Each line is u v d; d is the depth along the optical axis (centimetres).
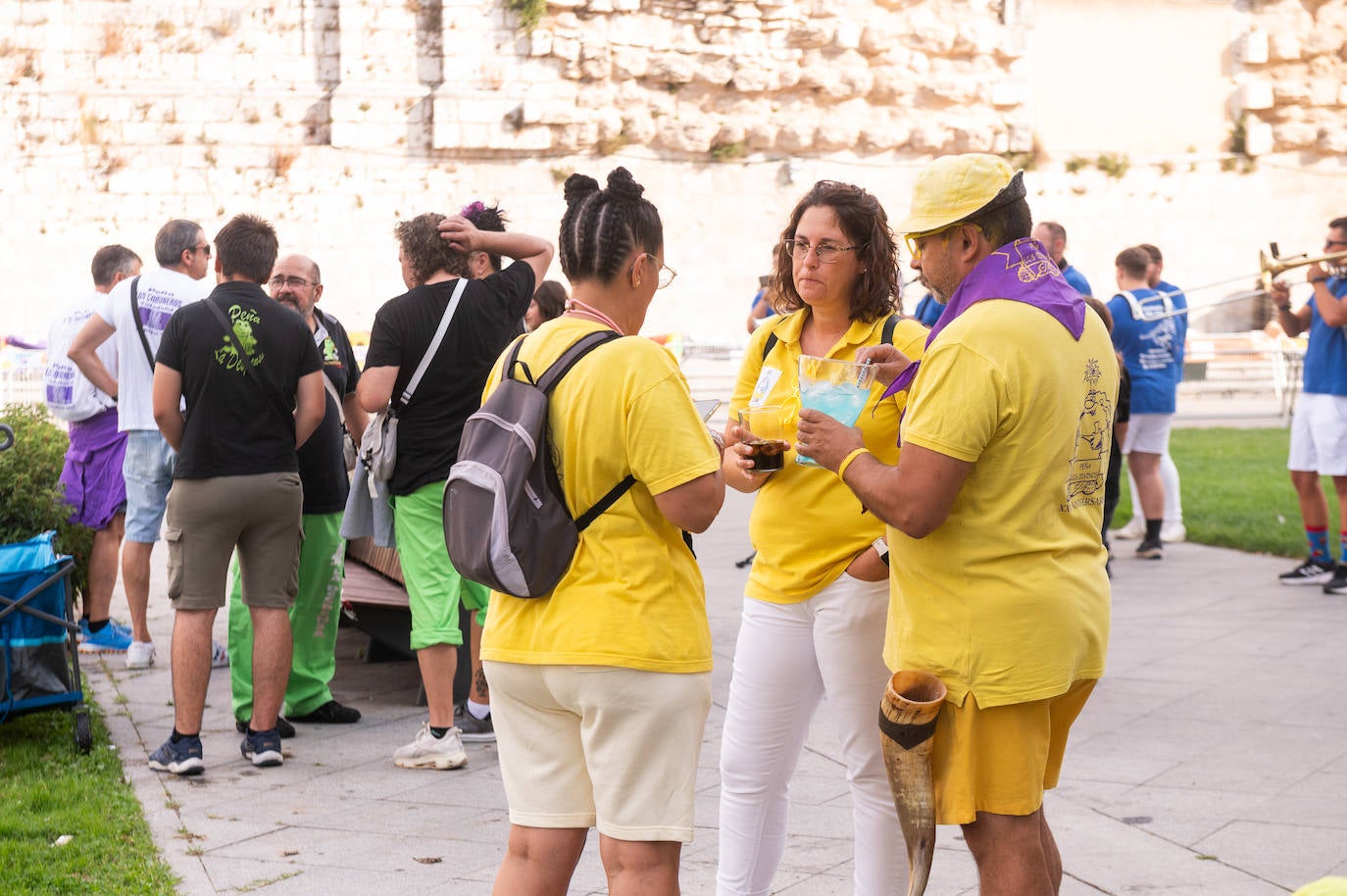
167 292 696
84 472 739
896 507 282
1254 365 2527
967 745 285
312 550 608
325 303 2344
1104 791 498
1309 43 2720
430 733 554
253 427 535
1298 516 1138
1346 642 730
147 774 536
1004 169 292
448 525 299
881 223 350
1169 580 923
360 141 2334
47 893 402
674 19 2436
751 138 2502
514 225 2398
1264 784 502
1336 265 841
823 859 437
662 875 298
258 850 451
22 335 2241
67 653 568
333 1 2331
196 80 2298
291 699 615
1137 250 1010
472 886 419
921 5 2544
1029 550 280
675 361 304
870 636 336
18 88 2236
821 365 301
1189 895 402
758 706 354
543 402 297
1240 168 2720
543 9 2353
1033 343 277
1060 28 2645
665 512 293
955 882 418
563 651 294
